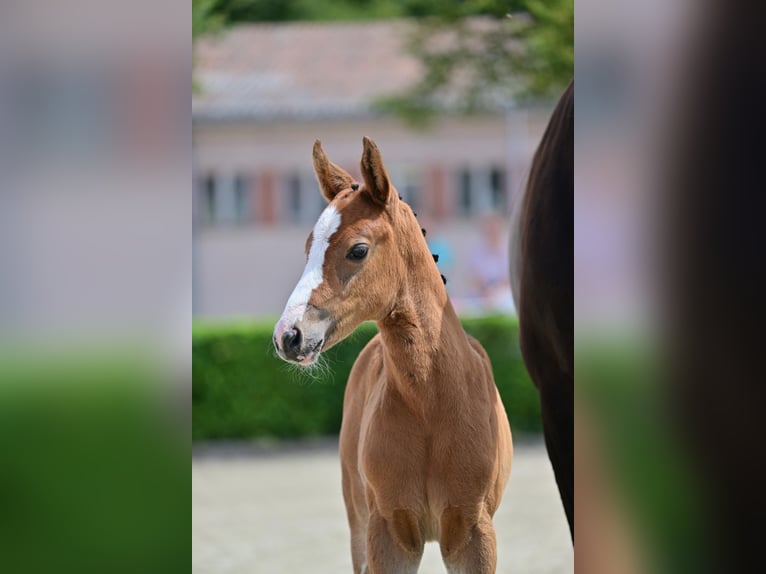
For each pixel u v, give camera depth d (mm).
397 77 28109
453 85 19812
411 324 4695
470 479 4723
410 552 4852
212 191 27469
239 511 10031
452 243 27172
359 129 27125
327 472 12180
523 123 26938
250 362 14500
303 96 27406
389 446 4746
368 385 5422
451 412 4715
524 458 12734
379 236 4605
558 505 9953
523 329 5230
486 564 4781
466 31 15773
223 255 27562
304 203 27500
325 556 8164
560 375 5000
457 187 27203
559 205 4828
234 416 14484
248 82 28203
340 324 4539
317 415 14539
